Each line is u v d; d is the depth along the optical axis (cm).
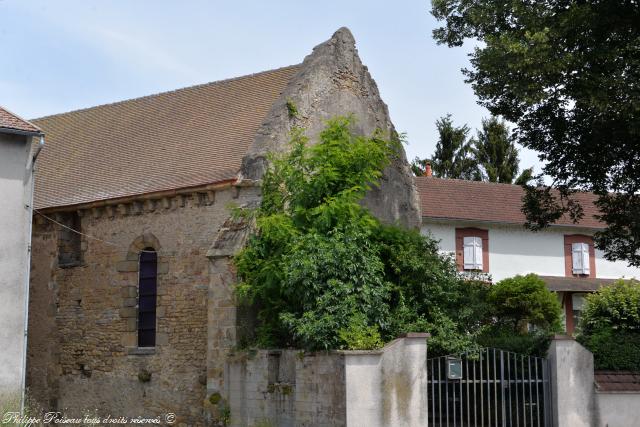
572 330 3741
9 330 1911
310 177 2014
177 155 2377
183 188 2156
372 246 1952
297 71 2400
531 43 1870
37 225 2483
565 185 2236
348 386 1603
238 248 1995
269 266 1900
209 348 2006
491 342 1919
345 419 1593
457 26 2120
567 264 3844
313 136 2283
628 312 2091
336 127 2061
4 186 1947
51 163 2702
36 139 2075
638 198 2183
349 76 2436
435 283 1975
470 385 1847
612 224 2283
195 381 2098
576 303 3784
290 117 2222
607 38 1933
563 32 1892
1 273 1919
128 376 2233
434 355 1855
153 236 2238
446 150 5472
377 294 1844
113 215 2327
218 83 2645
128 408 2223
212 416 1966
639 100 1802
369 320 1830
